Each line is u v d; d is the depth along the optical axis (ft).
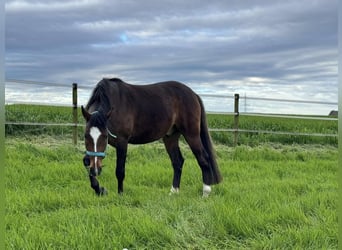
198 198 17.95
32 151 26.81
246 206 15.30
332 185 20.61
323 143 39.83
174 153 20.71
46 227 12.98
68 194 17.66
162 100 19.76
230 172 24.30
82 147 29.63
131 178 21.98
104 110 17.20
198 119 20.79
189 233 12.69
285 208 14.82
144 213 14.43
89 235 11.93
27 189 18.58
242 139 37.14
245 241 12.45
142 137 19.44
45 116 37.14
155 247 11.99
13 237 11.84
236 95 34.65
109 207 15.37
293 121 50.78
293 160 31.01
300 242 11.94
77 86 29.86
